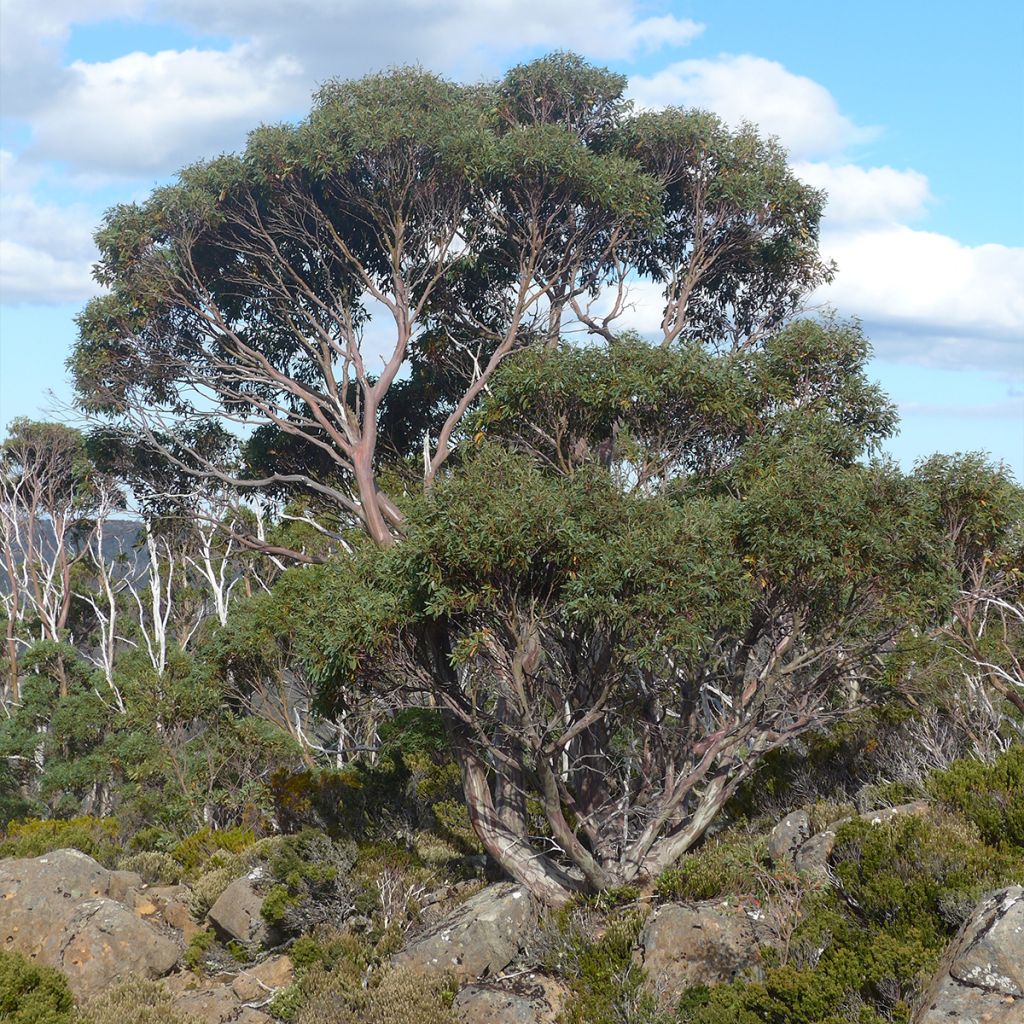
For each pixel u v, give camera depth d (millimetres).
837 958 12047
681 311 26016
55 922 16734
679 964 13852
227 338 26688
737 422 19391
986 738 17781
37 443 41781
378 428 28422
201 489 28859
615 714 17766
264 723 27500
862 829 14102
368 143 23172
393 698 17219
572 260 25656
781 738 17594
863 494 16094
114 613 41250
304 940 16359
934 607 16422
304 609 17531
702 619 14852
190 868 21500
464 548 14633
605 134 27094
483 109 26562
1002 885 12117
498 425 20484
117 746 30656
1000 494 17422
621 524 15250
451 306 27438
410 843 20844
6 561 42312
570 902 16562
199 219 24469
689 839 17500
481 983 14961
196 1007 15242
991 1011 9992
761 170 25641
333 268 26484
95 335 25141
